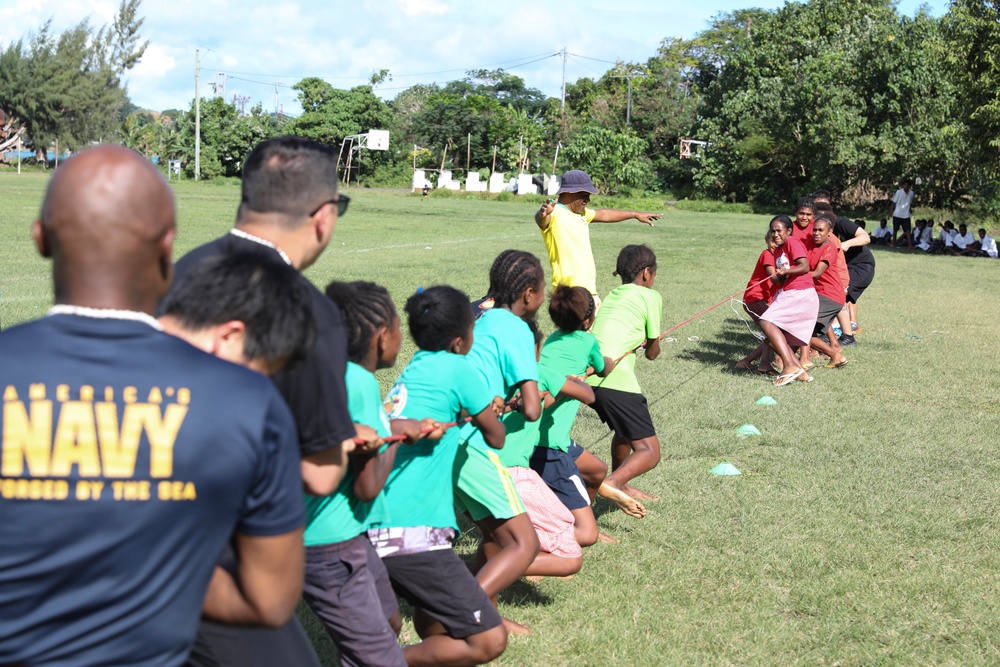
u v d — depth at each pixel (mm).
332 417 2561
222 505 1851
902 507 5973
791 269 9297
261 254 2215
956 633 4410
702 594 4715
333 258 17703
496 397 3891
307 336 2180
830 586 4812
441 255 18797
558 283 7168
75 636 1786
